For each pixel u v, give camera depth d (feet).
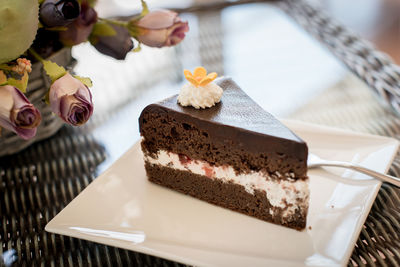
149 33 1.49
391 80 1.75
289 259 1.13
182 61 1.97
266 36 2.12
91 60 2.03
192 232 1.23
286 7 2.33
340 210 1.25
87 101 1.24
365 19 3.87
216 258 1.13
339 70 1.88
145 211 1.30
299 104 1.71
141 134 1.38
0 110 1.14
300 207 1.23
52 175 1.45
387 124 1.59
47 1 1.31
